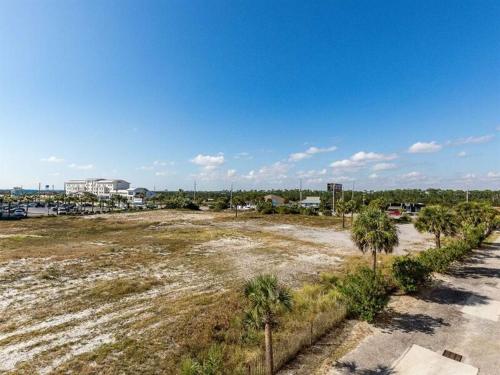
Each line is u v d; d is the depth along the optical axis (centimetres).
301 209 8338
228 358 1218
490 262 2927
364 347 1343
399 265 2095
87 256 2839
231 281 2247
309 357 1258
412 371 1181
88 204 12306
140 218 6875
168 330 1445
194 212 8631
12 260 2639
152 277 2302
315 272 2533
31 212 8712
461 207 4469
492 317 1677
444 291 2077
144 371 1139
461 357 1285
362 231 2048
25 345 1323
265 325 1109
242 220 6688
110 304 1781
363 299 1616
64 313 1653
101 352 1259
